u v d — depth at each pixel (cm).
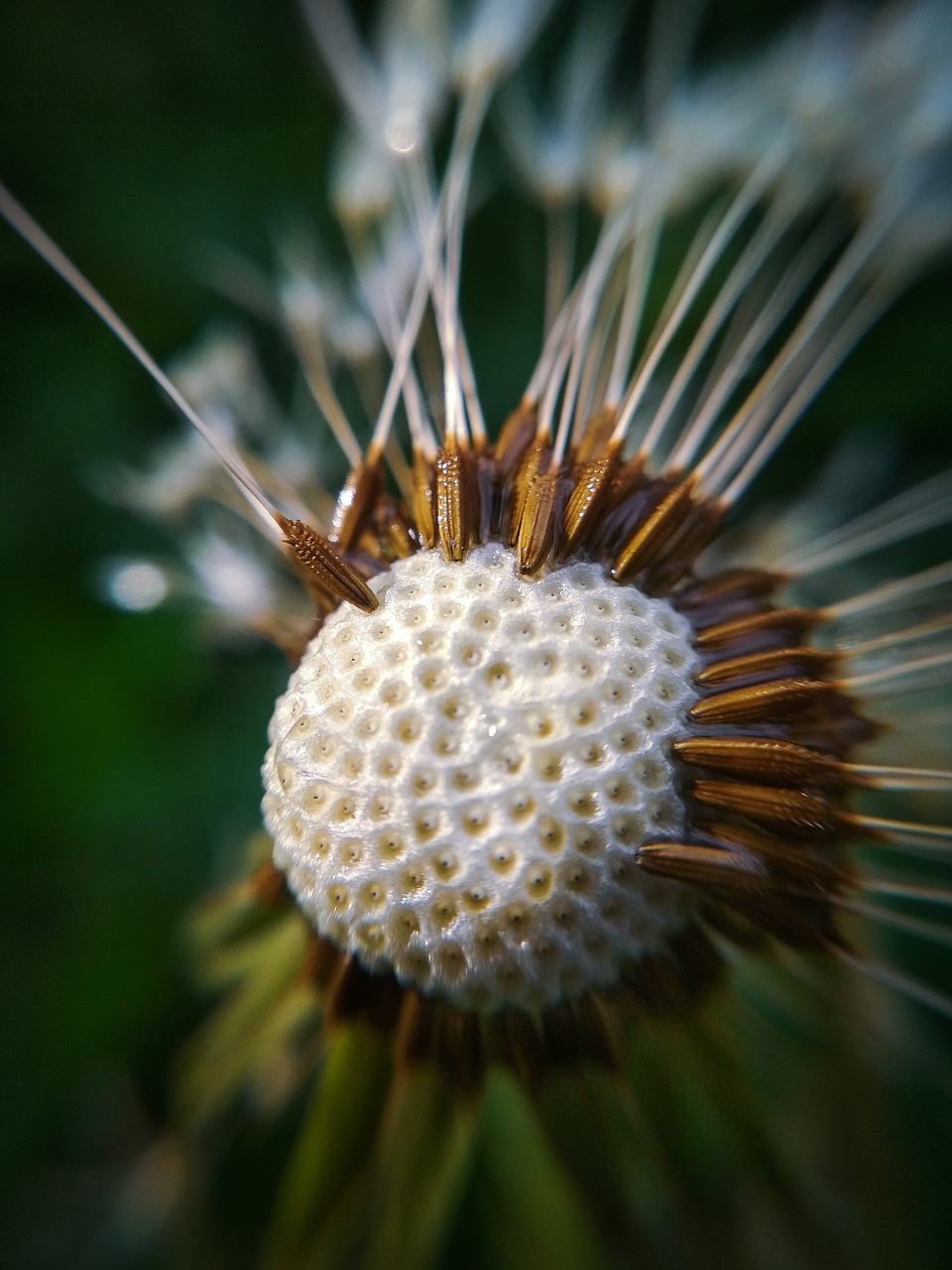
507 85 5
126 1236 5
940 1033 5
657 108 5
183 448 5
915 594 5
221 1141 5
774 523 5
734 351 5
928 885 5
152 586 5
